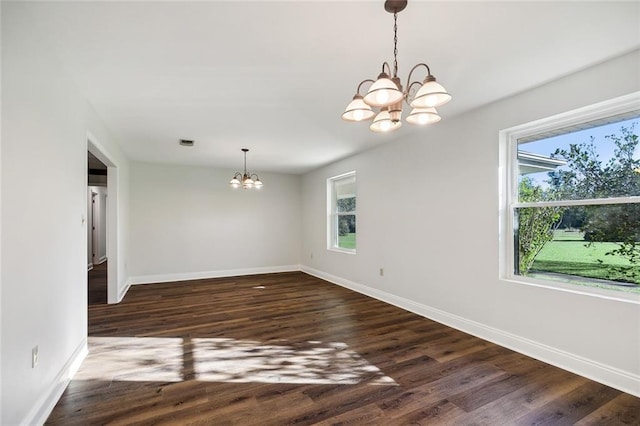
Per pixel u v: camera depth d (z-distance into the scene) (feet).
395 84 5.15
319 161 19.29
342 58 7.29
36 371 5.84
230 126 12.18
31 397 5.65
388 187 14.70
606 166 7.83
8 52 5.04
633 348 6.99
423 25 6.06
